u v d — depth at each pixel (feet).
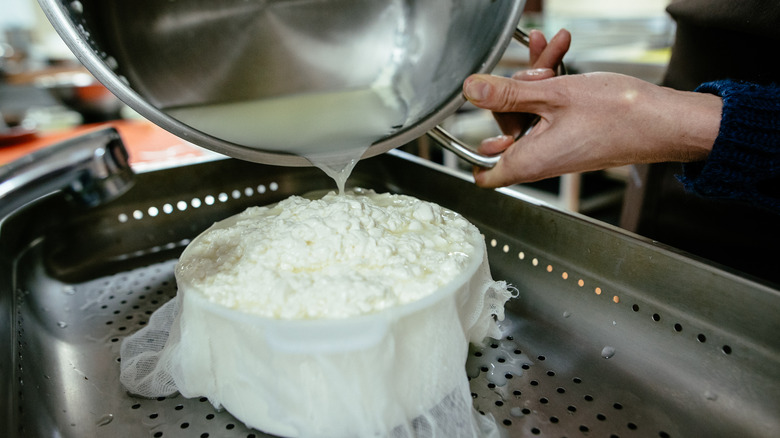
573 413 1.79
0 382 1.57
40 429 1.68
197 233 3.06
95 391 1.96
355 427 1.67
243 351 1.68
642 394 1.84
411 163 3.02
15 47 8.34
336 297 1.64
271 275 1.72
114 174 2.42
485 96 2.00
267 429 1.76
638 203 3.37
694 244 3.10
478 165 2.45
